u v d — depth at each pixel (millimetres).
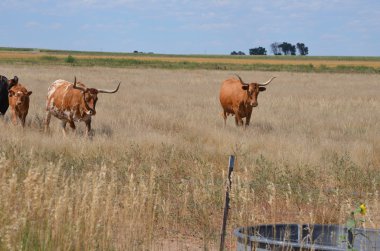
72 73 71625
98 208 10461
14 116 23953
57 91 23172
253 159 18562
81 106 22469
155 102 36969
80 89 22531
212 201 13508
